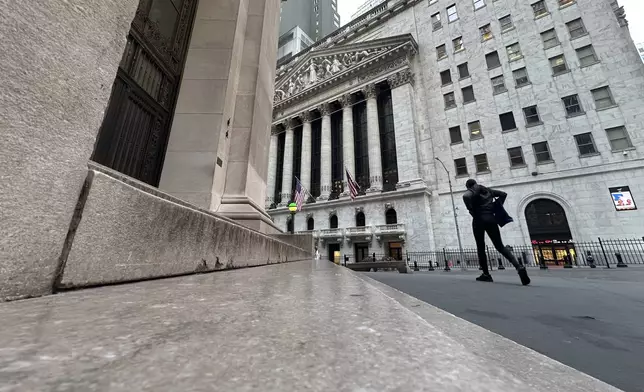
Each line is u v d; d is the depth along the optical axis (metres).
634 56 24.86
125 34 2.24
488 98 31.25
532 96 28.81
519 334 1.92
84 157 1.91
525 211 26.89
